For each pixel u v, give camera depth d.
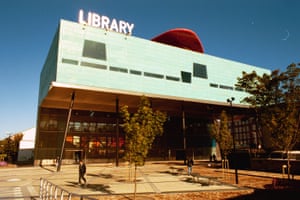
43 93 41.53
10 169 32.81
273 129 18.69
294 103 19.75
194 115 56.59
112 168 31.17
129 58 38.34
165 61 42.06
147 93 37.75
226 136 26.91
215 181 18.31
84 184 17.05
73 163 41.31
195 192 13.75
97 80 34.59
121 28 41.06
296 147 28.94
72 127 43.16
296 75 22.70
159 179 19.84
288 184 15.81
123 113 13.70
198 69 45.78
